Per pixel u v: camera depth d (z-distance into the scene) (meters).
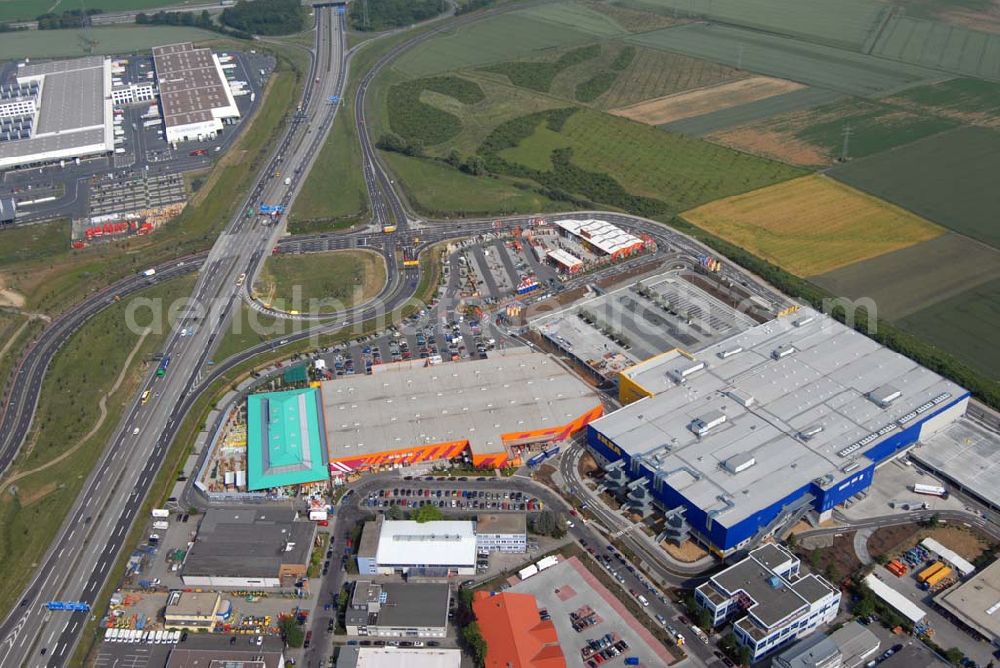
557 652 198.25
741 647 197.75
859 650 196.62
